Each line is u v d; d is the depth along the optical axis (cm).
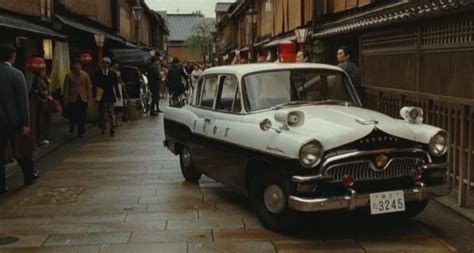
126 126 1659
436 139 557
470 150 671
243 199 721
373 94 1040
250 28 2938
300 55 1241
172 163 1005
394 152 536
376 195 526
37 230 593
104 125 1482
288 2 2114
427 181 558
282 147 527
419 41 809
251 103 637
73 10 1678
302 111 582
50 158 1068
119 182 838
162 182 836
